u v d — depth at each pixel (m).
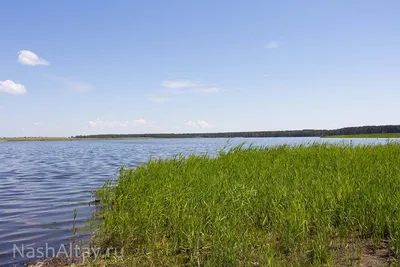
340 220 6.52
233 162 12.04
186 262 5.68
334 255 5.39
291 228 5.84
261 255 5.32
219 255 5.25
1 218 9.22
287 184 8.52
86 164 28.52
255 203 7.35
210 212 6.67
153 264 5.63
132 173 11.98
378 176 8.83
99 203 10.91
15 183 16.53
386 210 6.29
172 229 6.81
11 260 6.20
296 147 16.22
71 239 7.30
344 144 16.97
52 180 17.62
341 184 7.92
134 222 6.91
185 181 9.41
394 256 5.29
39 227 8.27
